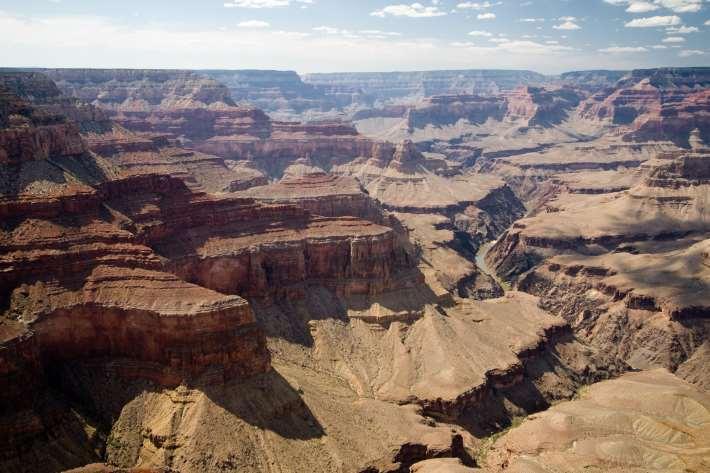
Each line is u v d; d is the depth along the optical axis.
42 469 97.50
